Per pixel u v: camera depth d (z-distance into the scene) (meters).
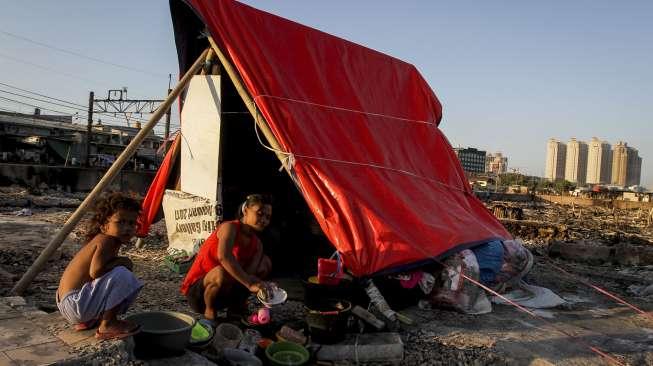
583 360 5.25
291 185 10.63
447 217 7.80
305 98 7.67
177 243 8.77
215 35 7.43
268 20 8.10
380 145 8.20
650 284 9.17
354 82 8.80
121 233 4.24
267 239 9.05
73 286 4.18
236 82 7.32
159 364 4.09
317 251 9.60
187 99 8.64
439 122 10.63
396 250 6.43
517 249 7.80
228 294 5.31
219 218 8.04
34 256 8.62
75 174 27.42
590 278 9.68
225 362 4.46
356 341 5.09
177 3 7.93
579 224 25.62
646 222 31.95
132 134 51.31
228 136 9.94
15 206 17.39
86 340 4.13
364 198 6.84
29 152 35.94
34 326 4.44
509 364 5.08
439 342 5.46
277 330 5.37
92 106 33.56
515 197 53.88
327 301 5.44
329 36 9.01
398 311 6.56
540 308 7.14
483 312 6.68
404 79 10.12
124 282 4.13
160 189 9.44
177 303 6.41
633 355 5.49
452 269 6.64
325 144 7.30
